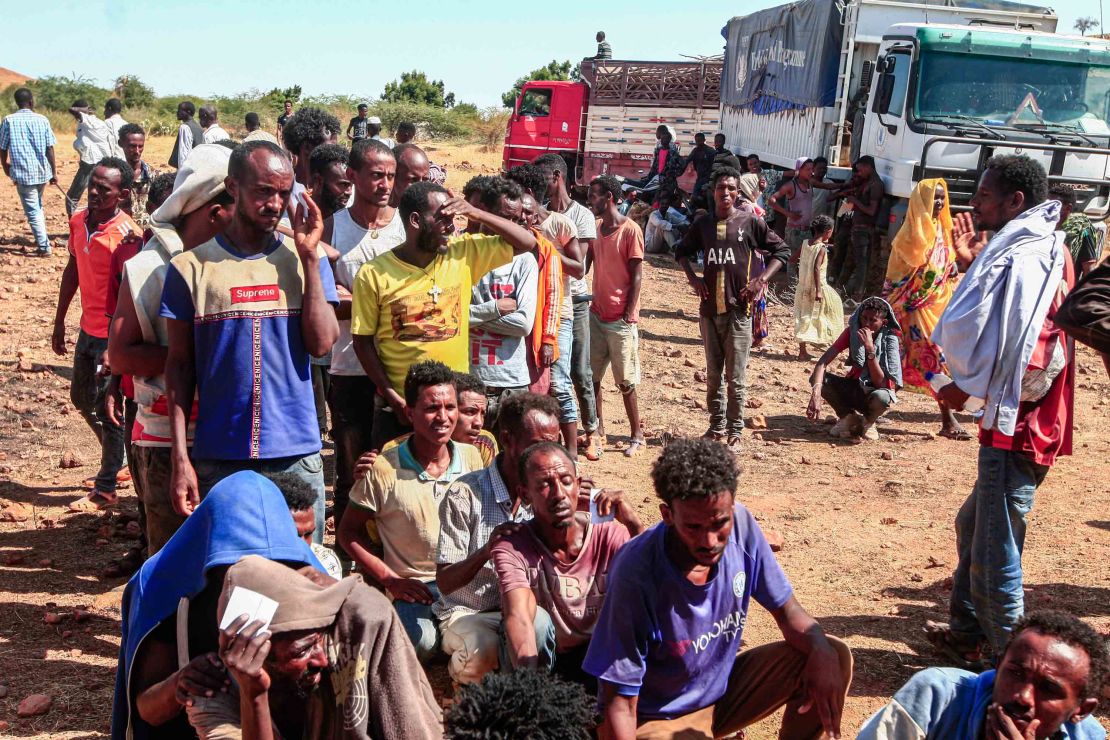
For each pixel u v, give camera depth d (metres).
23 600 5.75
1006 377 4.59
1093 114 14.94
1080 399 11.25
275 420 4.45
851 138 17.31
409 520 4.64
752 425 9.92
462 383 5.16
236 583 2.98
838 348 9.40
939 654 5.45
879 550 6.92
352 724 3.03
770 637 5.59
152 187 6.59
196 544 3.29
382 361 5.49
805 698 3.81
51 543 6.57
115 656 5.19
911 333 9.68
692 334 13.85
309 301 4.42
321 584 3.18
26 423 8.86
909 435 9.82
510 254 5.64
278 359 4.44
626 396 8.84
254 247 4.44
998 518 4.79
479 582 4.42
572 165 27.44
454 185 30.09
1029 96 14.85
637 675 3.54
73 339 11.59
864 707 4.89
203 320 4.35
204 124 18.06
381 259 5.46
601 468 8.47
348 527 4.74
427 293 5.39
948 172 14.53
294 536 3.30
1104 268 3.96
